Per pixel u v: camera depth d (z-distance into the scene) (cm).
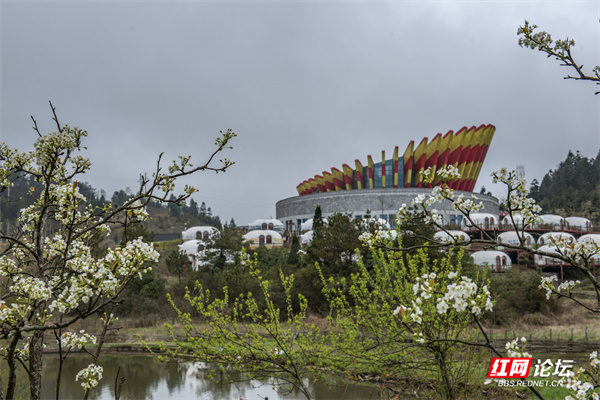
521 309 3688
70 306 501
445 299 450
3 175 654
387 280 964
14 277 713
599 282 556
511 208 593
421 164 9025
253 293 3709
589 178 17138
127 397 2008
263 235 8794
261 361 845
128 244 519
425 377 972
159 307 4234
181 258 5544
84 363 2752
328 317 998
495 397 959
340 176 10288
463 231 6300
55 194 665
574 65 598
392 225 8744
